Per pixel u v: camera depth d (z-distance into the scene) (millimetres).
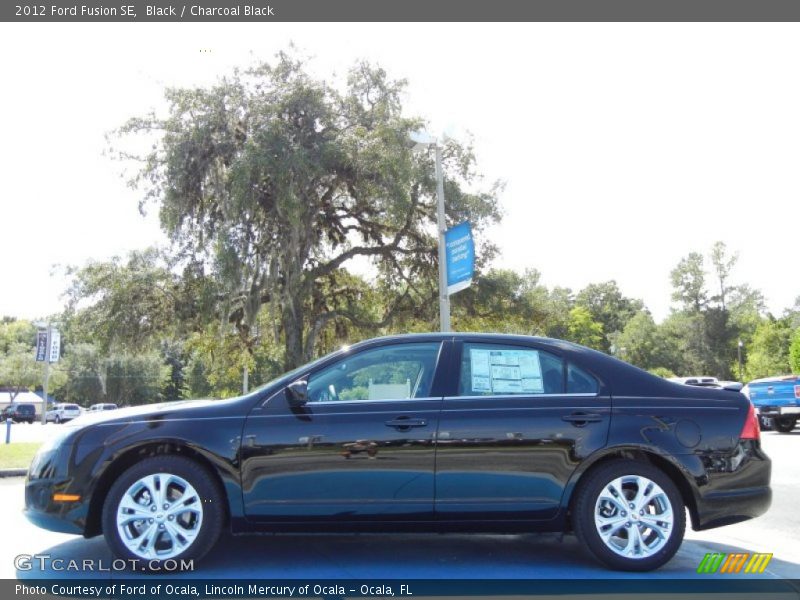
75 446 4828
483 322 26547
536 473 4844
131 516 4695
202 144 20750
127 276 22375
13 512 7320
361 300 27312
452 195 24266
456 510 4809
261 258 21016
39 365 70125
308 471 4777
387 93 22562
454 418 4887
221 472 4754
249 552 5379
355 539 5836
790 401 19266
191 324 23359
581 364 5172
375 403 4961
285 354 23016
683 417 5000
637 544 4848
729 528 6703
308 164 20062
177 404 5191
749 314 79750
